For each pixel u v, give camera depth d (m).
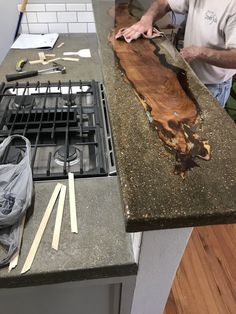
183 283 1.47
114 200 0.64
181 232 0.53
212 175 0.49
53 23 1.83
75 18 1.83
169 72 0.85
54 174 0.70
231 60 1.29
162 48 1.03
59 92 1.06
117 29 1.19
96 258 0.53
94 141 0.81
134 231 0.43
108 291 0.67
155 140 0.58
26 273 0.50
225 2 1.33
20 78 1.22
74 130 0.85
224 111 0.67
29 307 0.67
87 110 0.95
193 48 1.32
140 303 0.73
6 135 0.81
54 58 1.46
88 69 1.33
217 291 1.44
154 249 0.55
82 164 0.75
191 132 0.60
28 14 1.78
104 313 0.76
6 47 1.92
